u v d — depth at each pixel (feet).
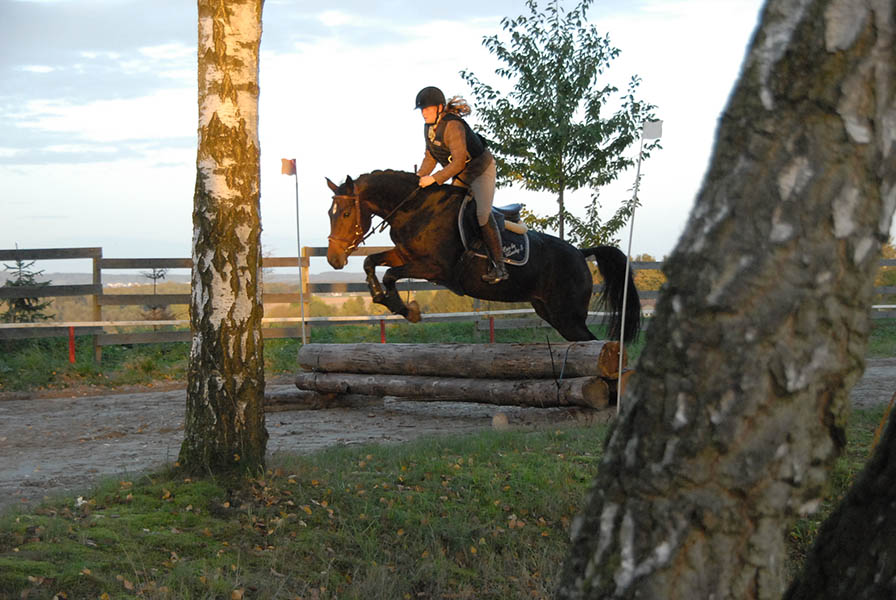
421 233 28.78
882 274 75.72
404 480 21.21
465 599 16.16
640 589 5.85
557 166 52.08
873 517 6.66
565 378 30.99
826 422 5.72
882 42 5.38
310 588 15.30
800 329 5.50
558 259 32.68
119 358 50.29
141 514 17.10
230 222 19.65
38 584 13.30
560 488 21.25
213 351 19.72
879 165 5.49
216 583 14.37
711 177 5.84
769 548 5.79
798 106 5.52
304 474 20.71
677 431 5.74
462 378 33.78
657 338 5.94
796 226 5.47
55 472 23.53
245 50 19.70
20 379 43.62
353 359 36.52
